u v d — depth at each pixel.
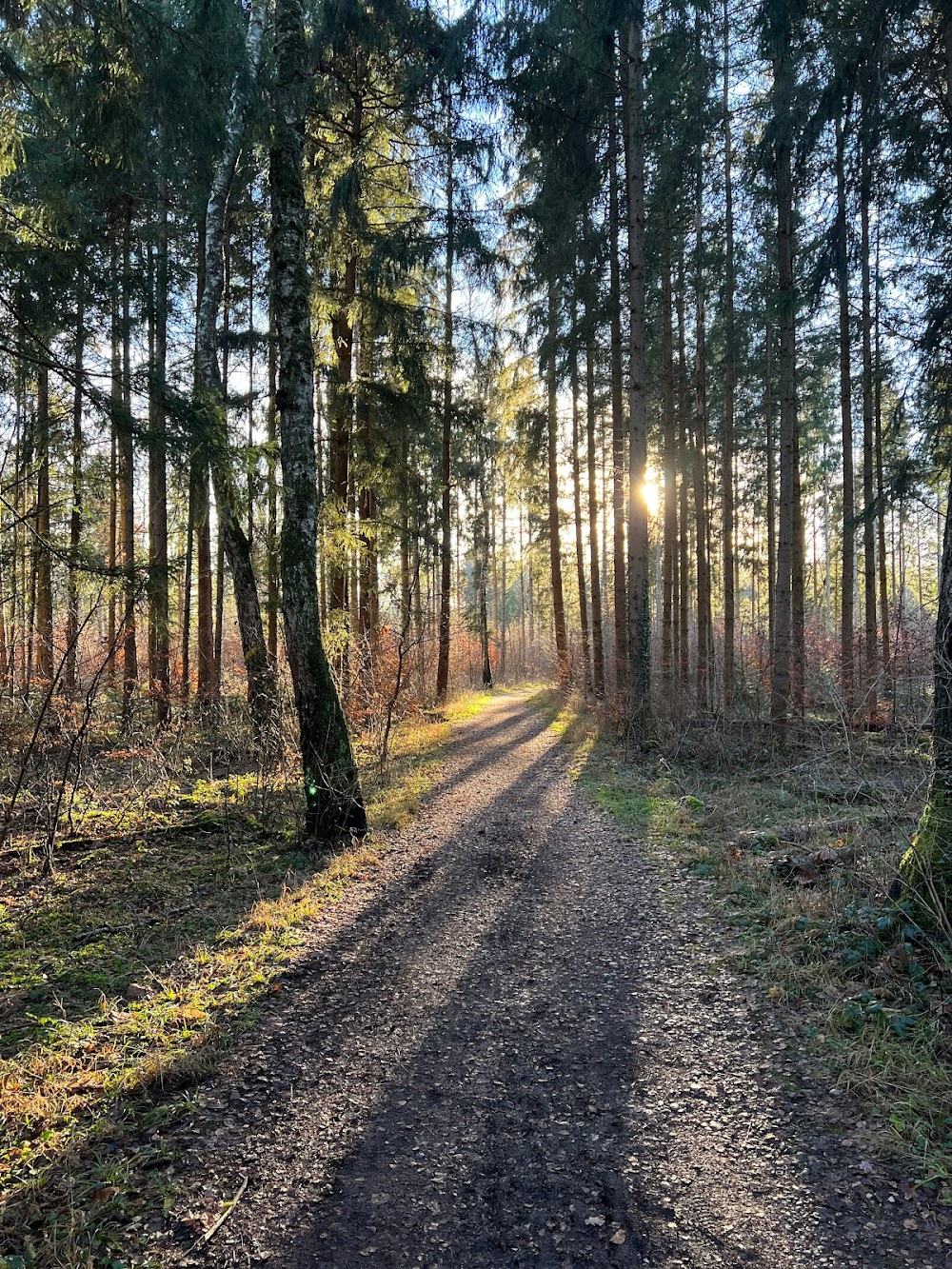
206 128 5.67
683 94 9.82
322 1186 2.39
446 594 17.67
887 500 9.29
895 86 6.59
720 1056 3.07
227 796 7.45
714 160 11.84
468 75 8.85
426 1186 2.38
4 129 5.51
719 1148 2.51
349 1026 3.45
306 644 6.46
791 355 9.93
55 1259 2.08
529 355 14.49
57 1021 3.47
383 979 3.95
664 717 11.20
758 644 14.65
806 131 7.26
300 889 5.28
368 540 12.12
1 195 6.60
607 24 8.24
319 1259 2.09
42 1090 2.92
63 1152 2.56
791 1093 2.77
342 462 11.79
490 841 6.59
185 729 10.92
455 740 12.80
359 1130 2.68
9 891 5.36
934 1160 2.34
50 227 6.59
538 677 37.81
